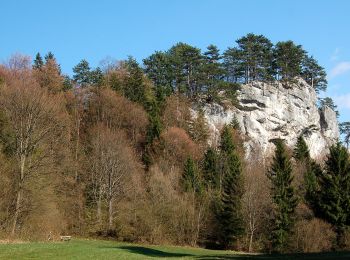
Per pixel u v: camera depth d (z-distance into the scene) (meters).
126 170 75.19
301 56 139.62
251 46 138.00
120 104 93.81
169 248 56.06
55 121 62.50
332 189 58.03
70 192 71.94
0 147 52.59
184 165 82.12
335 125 148.62
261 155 110.75
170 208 69.81
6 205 50.16
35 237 49.03
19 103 53.41
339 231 57.22
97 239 66.56
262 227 67.75
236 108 127.38
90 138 81.12
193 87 127.88
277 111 130.88
